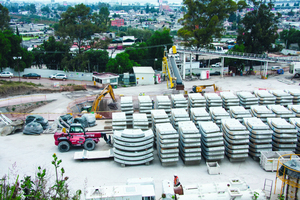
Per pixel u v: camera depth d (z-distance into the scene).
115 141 25.30
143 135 25.19
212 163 24.75
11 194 12.11
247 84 63.72
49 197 15.72
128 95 55.06
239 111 30.95
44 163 25.50
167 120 28.86
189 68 76.50
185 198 17.95
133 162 25.11
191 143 25.14
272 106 32.88
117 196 17.05
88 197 16.92
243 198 18.14
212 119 30.97
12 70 67.81
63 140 28.02
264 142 26.19
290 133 26.38
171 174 24.09
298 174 17.09
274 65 89.38
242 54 74.94
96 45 83.12
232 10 82.88
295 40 119.19
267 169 24.56
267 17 79.69
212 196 18.12
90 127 35.84
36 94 54.38
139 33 167.50
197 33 80.75
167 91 57.97
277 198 19.55
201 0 85.12
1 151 27.86
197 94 36.88
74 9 77.50
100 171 24.45
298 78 68.50
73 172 24.12
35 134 32.50
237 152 25.69
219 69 77.75
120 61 77.06
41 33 195.50
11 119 38.66
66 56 77.12
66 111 44.03
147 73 65.12
